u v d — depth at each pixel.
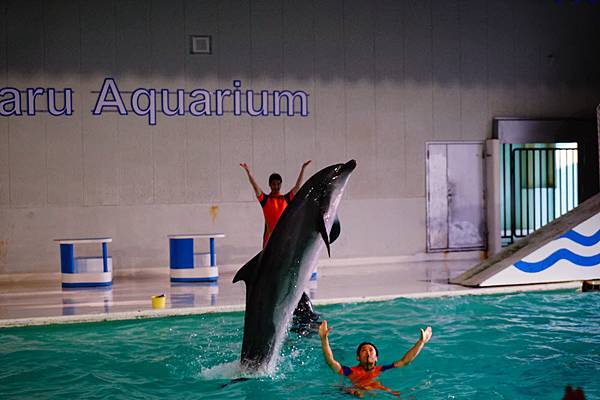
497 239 16.53
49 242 14.45
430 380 7.34
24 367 7.95
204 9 15.05
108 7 14.62
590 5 17.19
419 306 10.87
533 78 16.89
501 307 10.73
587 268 12.27
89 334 9.47
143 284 13.41
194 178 15.06
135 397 6.94
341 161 15.84
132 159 14.78
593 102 17.27
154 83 14.85
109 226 14.70
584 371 7.62
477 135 16.58
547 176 17.72
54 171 14.48
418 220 16.28
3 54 14.26
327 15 15.68
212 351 8.50
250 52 15.30
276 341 7.09
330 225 7.10
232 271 15.12
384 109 16.05
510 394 6.95
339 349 8.45
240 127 15.27
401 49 16.11
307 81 15.61
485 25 16.59
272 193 10.34
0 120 14.27
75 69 14.53
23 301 11.66
